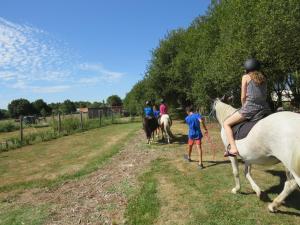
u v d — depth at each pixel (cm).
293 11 1627
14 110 8644
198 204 709
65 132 2631
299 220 587
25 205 829
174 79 3684
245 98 580
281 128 486
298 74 1989
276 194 716
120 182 948
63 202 823
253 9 1872
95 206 769
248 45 1812
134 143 1797
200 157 1035
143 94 4938
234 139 581
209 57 2750
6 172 1276
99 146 1817
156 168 1085
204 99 2705
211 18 3131
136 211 704
